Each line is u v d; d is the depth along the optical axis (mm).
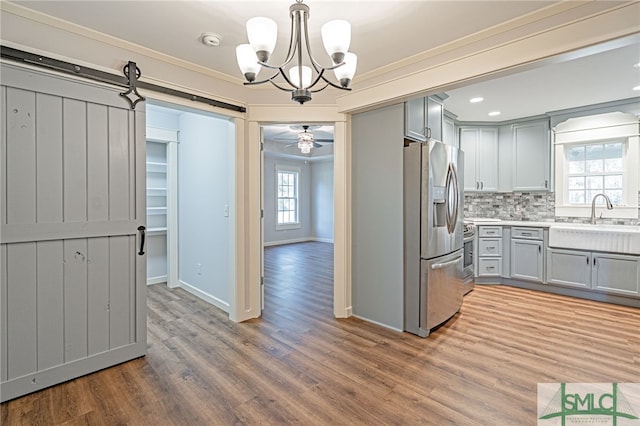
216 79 2928
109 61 2305
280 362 2418
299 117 3230
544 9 1947
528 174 4656
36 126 2012
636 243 3564
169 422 1770
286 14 2002
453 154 3250
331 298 4004
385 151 3074
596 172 4320
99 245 2289
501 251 4500
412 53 2553
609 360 2416
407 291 2967
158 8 1948
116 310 2369
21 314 1992
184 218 4363
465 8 1936
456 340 2789
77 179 2178
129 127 2396
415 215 2914
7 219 1932
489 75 2256
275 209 8688
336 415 1825
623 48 2564
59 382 2125
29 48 1961
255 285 3334
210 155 3744
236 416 1817
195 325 3123
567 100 3924
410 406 1898
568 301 3834
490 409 1864
